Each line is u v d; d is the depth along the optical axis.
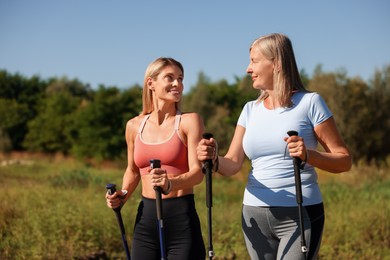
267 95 3.75
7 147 43.38
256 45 3.66
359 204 10.71
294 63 3.62
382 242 8.23
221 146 31.89
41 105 49.69
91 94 64.75
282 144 3.55
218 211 9.90
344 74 34.09
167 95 3.80
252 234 3.65
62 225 7.71
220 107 43.25
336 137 3.56
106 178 18.92
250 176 3.70
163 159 3.79
